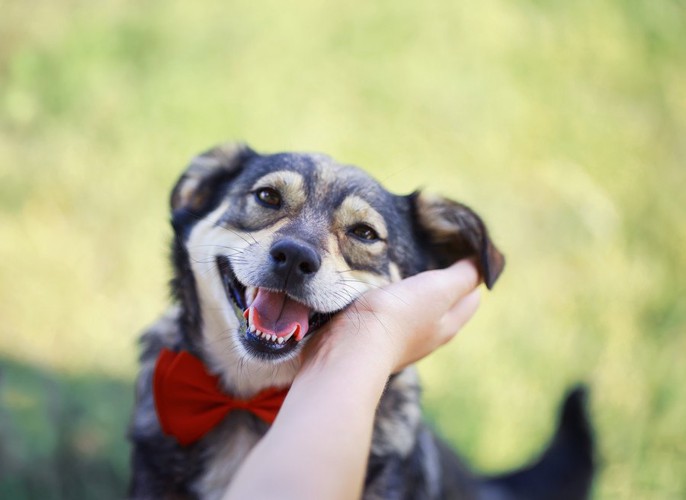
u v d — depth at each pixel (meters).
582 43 1.42
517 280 1.02
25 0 1.19
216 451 0.60
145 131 1.08
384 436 0.60
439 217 0.63
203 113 1.12
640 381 0.94
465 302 0.54
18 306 0.88
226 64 1.20
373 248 0.60
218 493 0.60
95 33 1.18
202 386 0.58
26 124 1.05
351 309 0.50
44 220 0.96
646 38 1.47
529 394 0.91
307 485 0.36
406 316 0.49
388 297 0.50
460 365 0.92
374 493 0.59
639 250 1.10
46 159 1.01
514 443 0.87
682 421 0.91
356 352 0.45
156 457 0.60
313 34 1.28
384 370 0.45
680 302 1.03
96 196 0.99
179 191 0.63
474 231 0.60
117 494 0.75
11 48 1.13
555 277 1.04
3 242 0.93
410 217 0.64
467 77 1.29
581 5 1.47
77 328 0.88
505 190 1.14
